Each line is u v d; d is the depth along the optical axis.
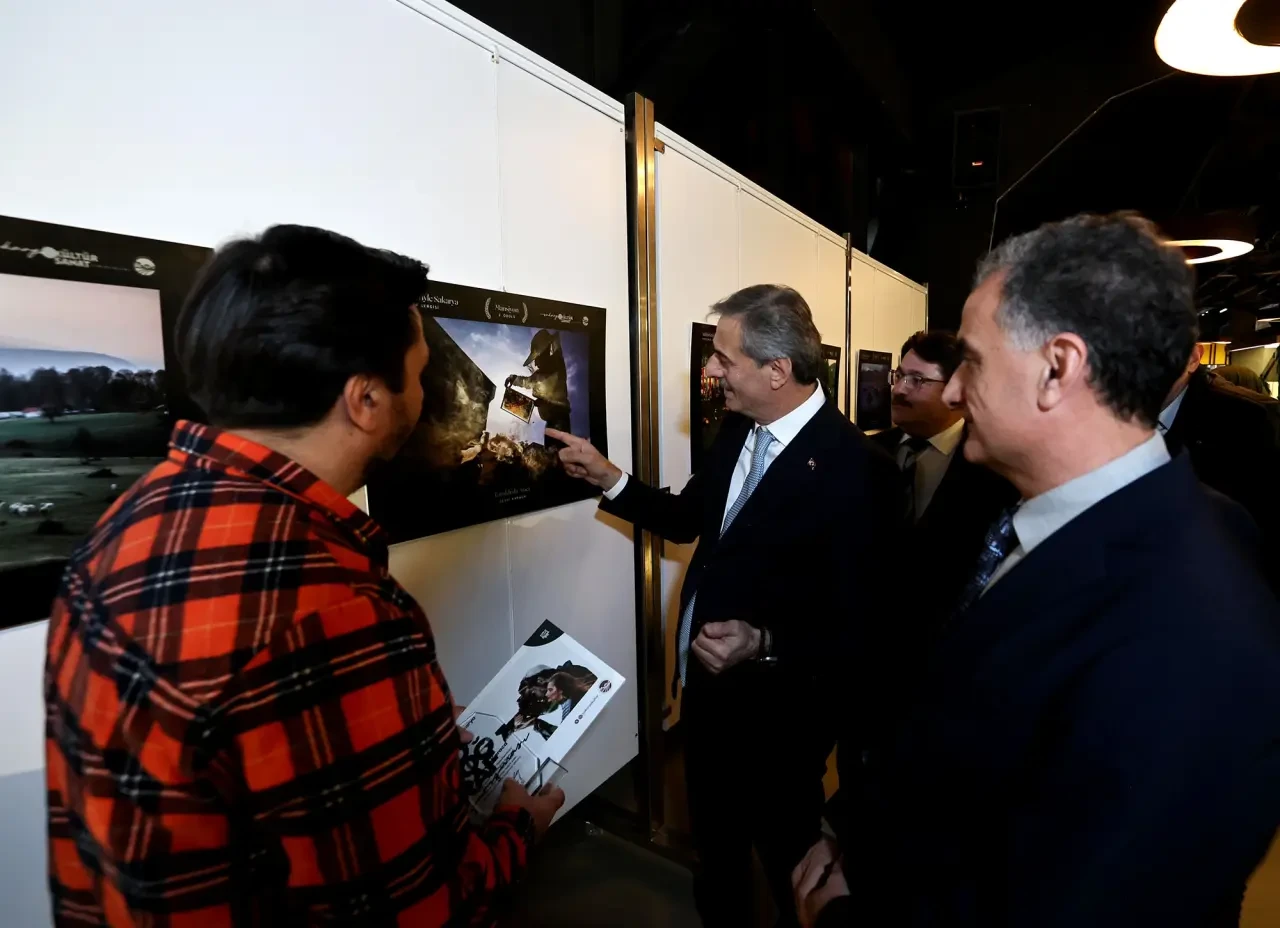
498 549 1.40
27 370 0.72
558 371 1.53
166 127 0.84
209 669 0.41
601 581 1.75
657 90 2.35
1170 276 0.53
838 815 0.93
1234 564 0.51
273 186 0.96
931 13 4.39
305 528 0.48
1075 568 0.54
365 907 0.46
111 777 0.42
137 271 0.81
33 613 0.74
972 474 1.17
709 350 2.16
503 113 1.37
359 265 0.54
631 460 1.86
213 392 0.51
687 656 1.43
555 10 1.99
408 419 0.61
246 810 0.43
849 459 1.27
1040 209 4.73
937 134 5.84
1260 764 0.42
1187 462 0.56
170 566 0.44
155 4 0.82
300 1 0.99
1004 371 0.58
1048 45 5.13
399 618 0.51
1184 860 0.43
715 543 1.46
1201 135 3.06
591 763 1.74
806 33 2.88
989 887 0.54
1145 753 0.44
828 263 3.18
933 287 6.41
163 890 0.42
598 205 1.66
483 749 0.90
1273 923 1.51
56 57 0.74
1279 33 1.11
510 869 0.63
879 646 1.17
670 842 1.88
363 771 0.45
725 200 2.23
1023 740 0.54
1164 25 1.21
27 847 0.77
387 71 1.12
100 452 0.78
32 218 0.72
